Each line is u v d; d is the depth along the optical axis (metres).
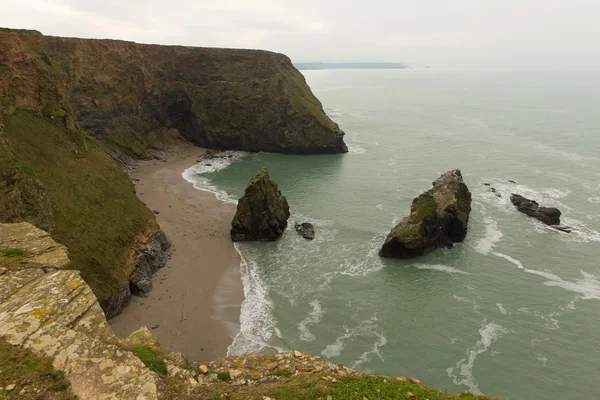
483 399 17.16
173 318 36.81
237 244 52.75
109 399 13.08
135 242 43.75
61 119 51.31
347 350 34.19
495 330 36.81
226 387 16.30
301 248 52.19
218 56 109.31
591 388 30.55
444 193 54.50
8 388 12.47
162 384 14.77
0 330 14.45
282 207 57.62
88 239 37.75
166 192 70.50
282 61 120.69
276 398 15.41
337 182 77.94
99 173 49.62
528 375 31.72
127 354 14.84
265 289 42.69
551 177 78.75
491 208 64.00
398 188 73.56
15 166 31.34
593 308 39.78
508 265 47.69
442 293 42.38
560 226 56.91
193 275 44.41
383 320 38.16
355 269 47.16
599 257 49.09
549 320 38.12
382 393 16.12
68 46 79.88
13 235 20.88
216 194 71.25
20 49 48.69
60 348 14.29
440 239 51.81
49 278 17.53
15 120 44.62
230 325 36.56
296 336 35.66
